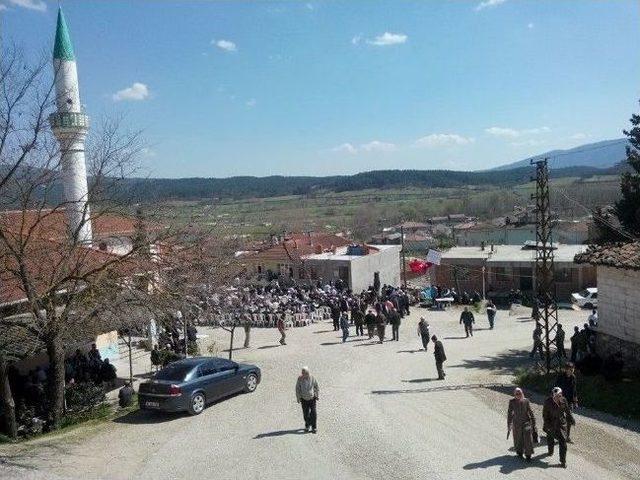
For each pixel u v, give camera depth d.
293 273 43.22
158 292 16.98
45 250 15.24
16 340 15.74
